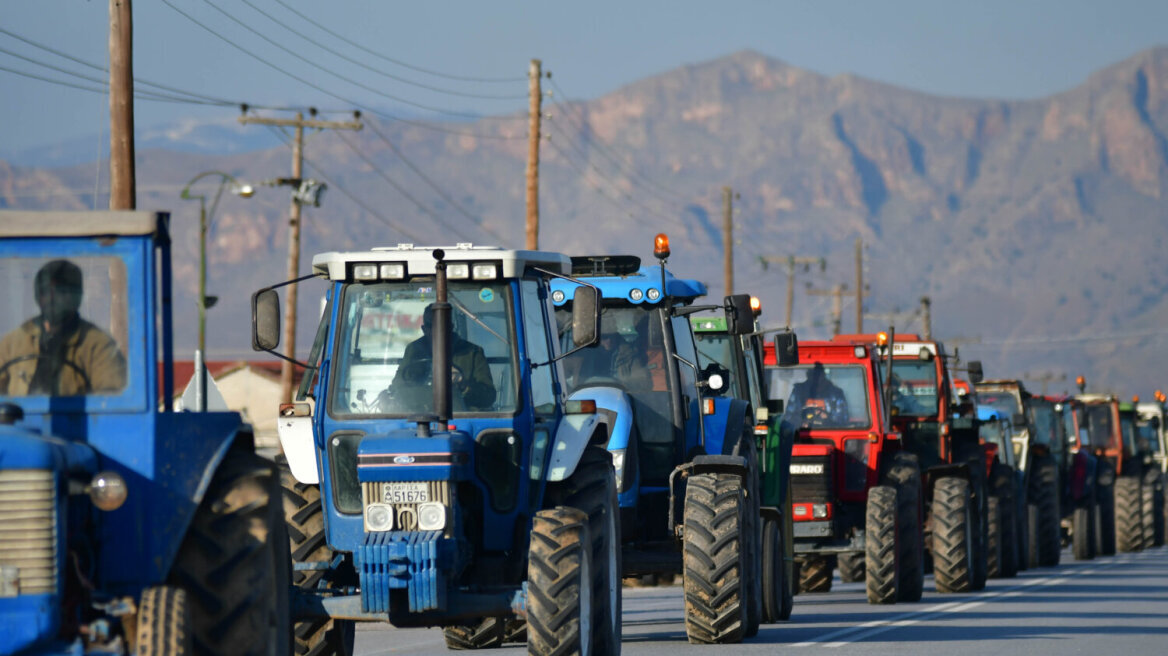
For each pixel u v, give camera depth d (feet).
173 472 96.53
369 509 127.24
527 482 134.31
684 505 179.83
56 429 95.35
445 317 129.90
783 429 218.38
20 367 96.32
